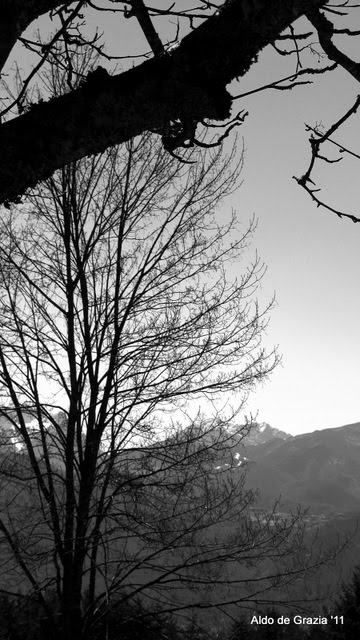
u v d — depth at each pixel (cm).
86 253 1038
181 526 1011
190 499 1014
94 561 984
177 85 144
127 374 1080
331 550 1042
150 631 1012
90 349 1032
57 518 940
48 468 962
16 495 939
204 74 146
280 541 1023
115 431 1040
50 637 951
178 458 1022
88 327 1037
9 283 1052
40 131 139
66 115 139
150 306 1095
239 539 1020
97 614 999
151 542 999
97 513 998
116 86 142
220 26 147
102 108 139
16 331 1045
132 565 1010
